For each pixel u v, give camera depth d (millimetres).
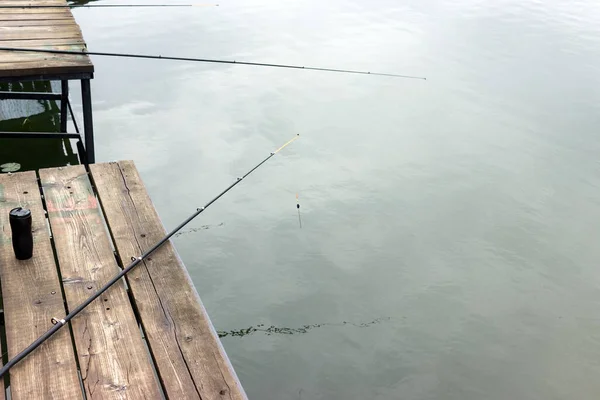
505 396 3359
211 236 4379
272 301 3875
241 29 8258
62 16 5488
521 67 7449
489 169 5336
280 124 5867
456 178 5184
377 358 3533
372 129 5871
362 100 6457
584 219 4762
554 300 4004
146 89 6469
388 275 4129
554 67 7480
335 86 6750
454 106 6410
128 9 8930
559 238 4547
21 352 2158
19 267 2594
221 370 2191
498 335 3729
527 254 4379
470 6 9719
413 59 7512
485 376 3463
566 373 3512
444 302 3939
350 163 5305
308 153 5418
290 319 3756
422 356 3566
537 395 3365
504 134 5910
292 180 5039
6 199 3029
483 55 7750
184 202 4680
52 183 3184
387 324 3758
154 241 2818
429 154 5508
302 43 7832
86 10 8758
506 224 4660
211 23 8445
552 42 8281
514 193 5027
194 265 4105
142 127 5691
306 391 3316
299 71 7055
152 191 4770
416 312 3857
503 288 4078
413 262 4250
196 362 2215
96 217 2951
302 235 4441
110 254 2721
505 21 9062
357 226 4562
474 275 4168
